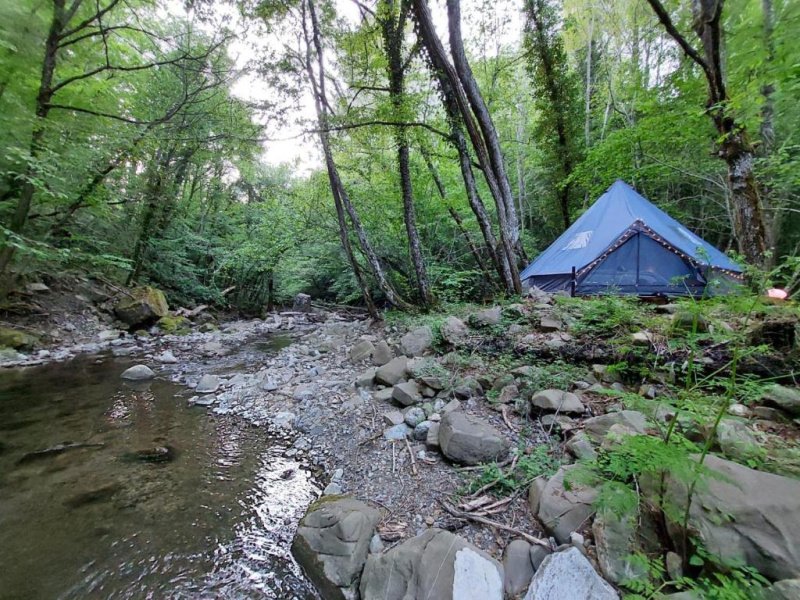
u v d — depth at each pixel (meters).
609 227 7.46
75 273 10.40
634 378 3.44
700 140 8.51
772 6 4.45
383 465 3.14
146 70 10.28
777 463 1.96
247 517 2.76
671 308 4.33
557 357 4.03
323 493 3.02
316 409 4.59
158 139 9.73
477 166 7.57
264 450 3.82
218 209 17.86
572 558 1.77
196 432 4.23
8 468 3.35
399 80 7.74
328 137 8.48
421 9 6.30
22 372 6.23
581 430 2.88
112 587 2.12
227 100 9.77
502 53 11.24
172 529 2.62
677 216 11.66
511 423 3.25
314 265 16.50
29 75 7.30
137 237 12.25
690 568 1.67
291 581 2.18
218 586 2.14
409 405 4.07
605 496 1.77
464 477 2.76
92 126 8.58
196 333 10.81
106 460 3.55
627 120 12.31
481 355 4.51
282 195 14.10
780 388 2.60
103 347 8.37
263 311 16.64
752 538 1.57
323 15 7.98
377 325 8.67
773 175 6.62
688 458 1.65
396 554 2.04
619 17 12.92
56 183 8.10
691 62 7.84
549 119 12.57
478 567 1.87
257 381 5.87
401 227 10.79
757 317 3.03
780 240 8.02
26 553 2.36
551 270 7.75
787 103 5.60
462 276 10.07
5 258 7.54
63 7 7.33
